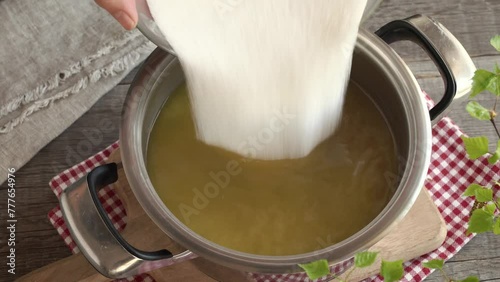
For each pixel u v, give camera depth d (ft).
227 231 2.94
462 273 3.46
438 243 3.32
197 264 3.09
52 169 3.85
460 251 3.49
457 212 3.47
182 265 3.29
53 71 3.90
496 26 4.08
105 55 3.94
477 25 4.08
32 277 3.31
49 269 3.32
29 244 3.70
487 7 4.12
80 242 2.65
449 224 3.45
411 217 3.31
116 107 3.99
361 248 2.58
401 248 3.27
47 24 3.95
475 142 2.63
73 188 2.73
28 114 3.86
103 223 2.67
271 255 2.87
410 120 2.80
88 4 3.99
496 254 3.48
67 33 3.95
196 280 3.29
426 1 4.14
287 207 2.97
